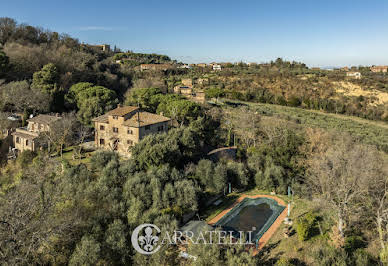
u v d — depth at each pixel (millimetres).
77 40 139625
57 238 25750
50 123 51938
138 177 34281
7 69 75438
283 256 25797
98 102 62438
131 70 135250
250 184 45000
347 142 52500
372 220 31266
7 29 105750
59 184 33906
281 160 45062
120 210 29438
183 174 38500
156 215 28938
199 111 65125
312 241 28141
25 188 31531
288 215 34281
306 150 45969
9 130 53344
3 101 62219
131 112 51625
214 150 55281
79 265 22641
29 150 47250
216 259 22000
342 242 26516
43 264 24266
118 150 49938
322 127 74875
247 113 72938
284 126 62625
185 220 31844
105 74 105188
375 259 24984
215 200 38500
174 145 42531
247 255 22156
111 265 24125
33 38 114562
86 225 27266
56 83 73625
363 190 28859
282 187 41656
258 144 59156
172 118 61531
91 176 36781
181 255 24984
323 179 33688
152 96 76125
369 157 35250
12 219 23062
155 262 23391
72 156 46500
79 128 58000
